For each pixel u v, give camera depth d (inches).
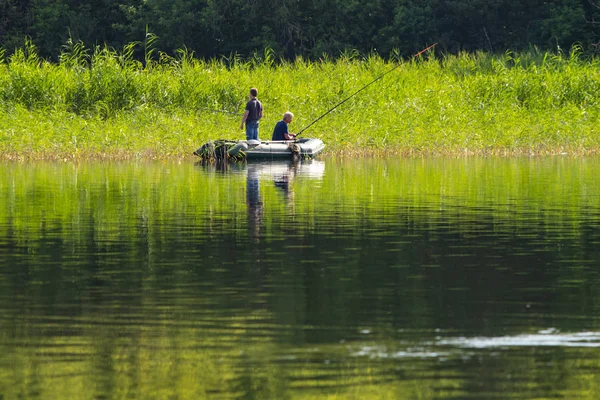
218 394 677.3
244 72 3353.8
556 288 970.1
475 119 2957.7
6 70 3107.8
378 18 5334.6
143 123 2817.4
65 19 5275.6
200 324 838.5
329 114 3016.7
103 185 1886.1
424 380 700.0
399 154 2687.0
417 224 1384.1
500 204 1606.8
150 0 5201.8
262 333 811.4
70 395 677.9
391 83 3262.8
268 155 2501.2
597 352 760.3
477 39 5290.4
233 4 5231.3
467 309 887.1
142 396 674.2
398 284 989.2
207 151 2487.7
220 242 1234.6
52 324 841.5
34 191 1777.8
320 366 729.6
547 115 3043.8
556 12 5022.1
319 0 5275.6
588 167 2300.7
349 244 1220.5
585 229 1338.6
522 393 677.9
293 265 1087.0
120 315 868.6
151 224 1384.1
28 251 1176.2
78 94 3026.6
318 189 1823.3
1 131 2573.8
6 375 713.6
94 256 1142.3
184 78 3137.3
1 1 5315.0
